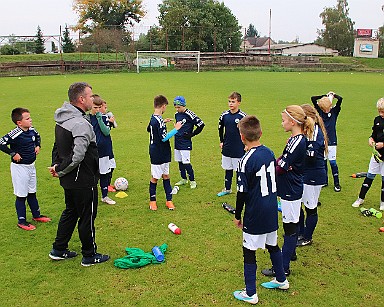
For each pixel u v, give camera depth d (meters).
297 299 4.18
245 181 3.93
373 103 19.27
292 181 4.49
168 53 48.41
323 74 41.41
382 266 4.84
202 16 60.41
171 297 4.20
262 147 4.08
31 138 5.89
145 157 10.06
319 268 4.80
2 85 28.41
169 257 5.05
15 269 4.78
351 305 4.07
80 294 4.27
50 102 19.47
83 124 4.58
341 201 7.04
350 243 5.45
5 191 7.57
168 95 21.98
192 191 7.60
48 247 5.35
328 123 7.40
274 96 21.58
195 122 7.57
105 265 4.88
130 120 14.94
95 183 4.75
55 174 4.70
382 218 6.29
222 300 4.16
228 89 25.05
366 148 10.88
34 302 4.13
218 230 5.85
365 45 63.84
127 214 6.46
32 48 58.69
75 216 4.89
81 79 33.47
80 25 67.25
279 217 6.35
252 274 4.07
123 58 50.84
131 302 4.11
